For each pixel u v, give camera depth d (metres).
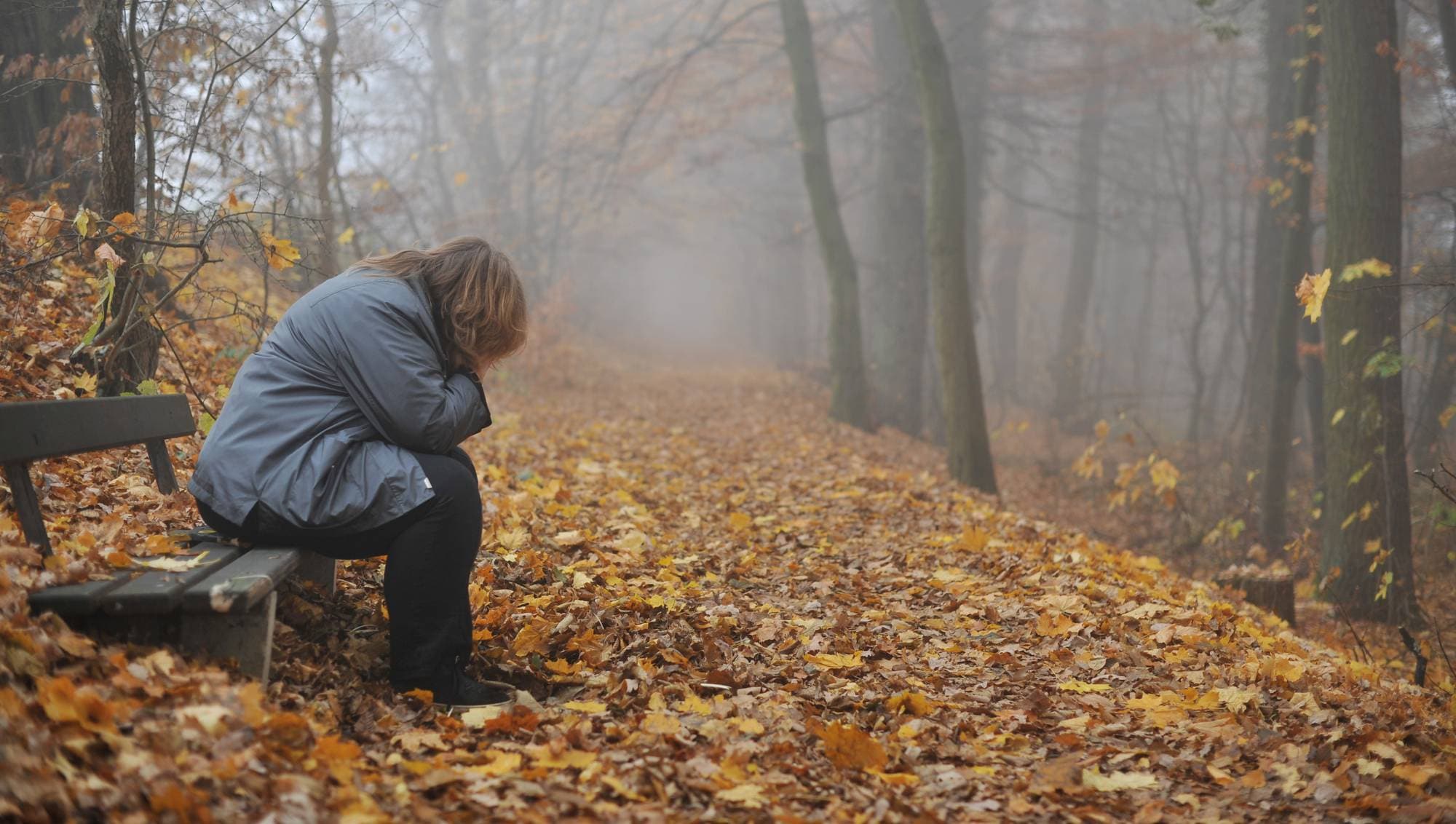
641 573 4.73
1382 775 2.85
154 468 3.67
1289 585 6.88
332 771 2.32
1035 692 3.57
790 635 4.09
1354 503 7.81
